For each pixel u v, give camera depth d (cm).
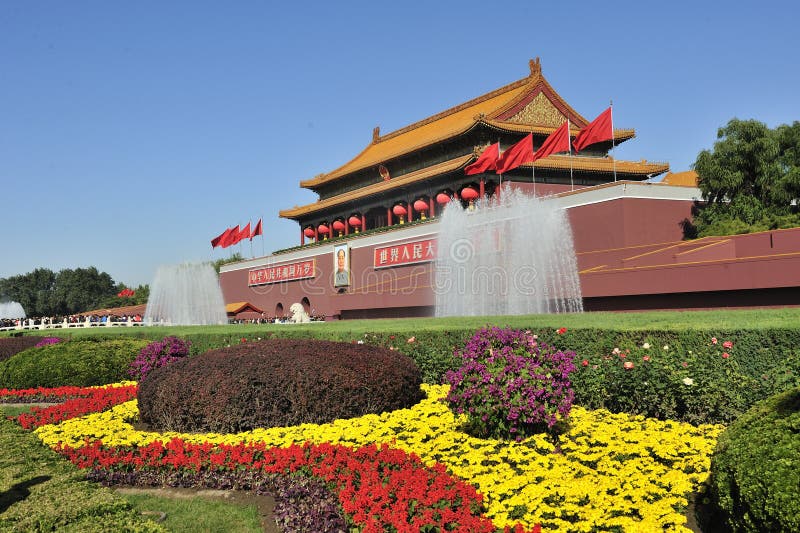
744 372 1149
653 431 1028
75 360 2083
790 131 4209
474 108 6397
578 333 1439
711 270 2730
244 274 7669
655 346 1287
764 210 3800
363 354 1395
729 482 645
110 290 13912
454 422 1187
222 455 1037
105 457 1098
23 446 1061
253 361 1317
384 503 773
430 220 5028
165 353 1827
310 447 1031
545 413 1032
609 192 3797
